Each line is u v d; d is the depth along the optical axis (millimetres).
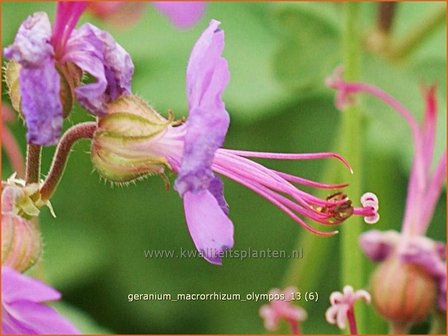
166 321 146
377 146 132
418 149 110
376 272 106
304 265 123
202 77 74
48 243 144
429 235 143
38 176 77
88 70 74
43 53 72
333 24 129
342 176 116
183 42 146
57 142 73
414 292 104
